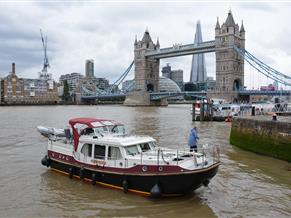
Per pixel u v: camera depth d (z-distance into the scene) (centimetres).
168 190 1653
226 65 14762
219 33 15062
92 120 2088
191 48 16988
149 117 7569
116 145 1800
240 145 3070
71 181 1966
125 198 1683
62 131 2475
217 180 1970
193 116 6400
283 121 2575
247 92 12862
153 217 1462
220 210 1530
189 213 1502
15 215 1480
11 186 1883
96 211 1528
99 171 1841
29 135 4106
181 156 1805
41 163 2322
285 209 1530
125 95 19375
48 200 1662
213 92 13912
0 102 19662
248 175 2078
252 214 1477
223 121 6381
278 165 2341
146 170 1689
